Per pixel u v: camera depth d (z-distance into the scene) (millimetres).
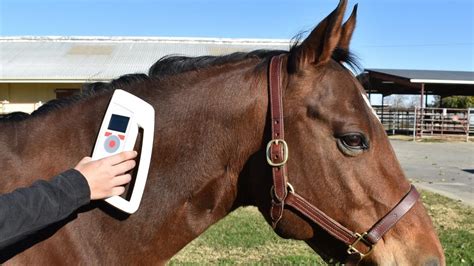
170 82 2008
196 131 1927
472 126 31047
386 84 30469
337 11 1785
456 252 5891
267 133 1872
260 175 1883
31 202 1450
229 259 5594
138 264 1920
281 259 5609
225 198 1963
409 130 30531
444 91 32906
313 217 1823
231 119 1909
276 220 1874
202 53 22719
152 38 24703
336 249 1899
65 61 21203
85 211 1850
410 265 1832
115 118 1839
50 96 20109
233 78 1961
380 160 1847
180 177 1921
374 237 1815
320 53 1838
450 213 7953
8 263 1725
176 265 5344
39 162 1881
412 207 1873
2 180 1834
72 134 1937
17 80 18984
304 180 1819
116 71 20016
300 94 1841
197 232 1979
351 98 1834
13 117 2006
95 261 1854
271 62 1931
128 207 1798
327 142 1805
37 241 1767
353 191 1805
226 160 1926
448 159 16109
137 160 1864
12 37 24266
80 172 1602
